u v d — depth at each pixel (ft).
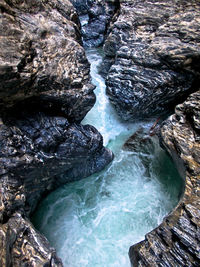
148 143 32.83
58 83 21.12
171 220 18.75
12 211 17.40
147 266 17.19
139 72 32.76
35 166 20.25
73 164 25.38
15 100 18.74
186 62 29.55
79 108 24.54
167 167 29.63
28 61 18.04
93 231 24.12
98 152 28.35
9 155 18.54
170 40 31.22
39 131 21.03
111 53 40.14
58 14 25.39
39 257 15.97
